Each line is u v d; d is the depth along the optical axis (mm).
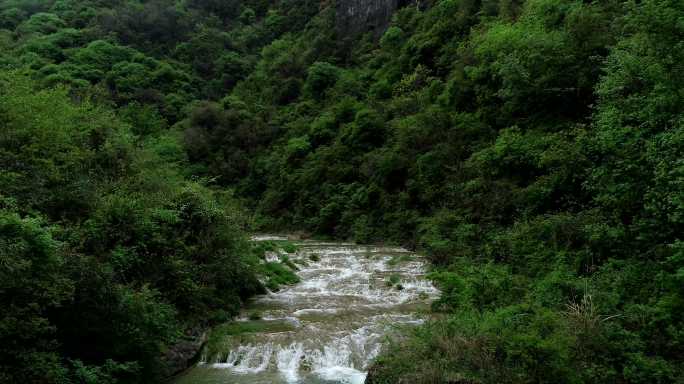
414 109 30125
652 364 6695
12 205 7527
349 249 21969
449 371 7332
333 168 32844
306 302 13672
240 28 72000
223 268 12523
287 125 46500
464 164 19969
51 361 6812
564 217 11742
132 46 60531
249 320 11914
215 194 17906
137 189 12305
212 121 48750
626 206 9891
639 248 9539
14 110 10391
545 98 16422
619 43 11023
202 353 10039
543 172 15250
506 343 7414
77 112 13359
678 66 8680
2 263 6062
